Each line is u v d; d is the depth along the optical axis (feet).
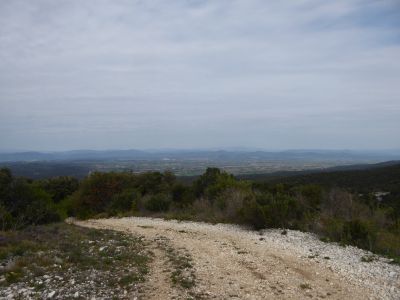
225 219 67.26
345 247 43.86
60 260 34.40
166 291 28.73
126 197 95.45
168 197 93.25
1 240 40.32
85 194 104.83
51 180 128.57
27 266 32.30
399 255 40.42
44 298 25.62
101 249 40.96
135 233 56.90
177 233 56.24
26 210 62.69
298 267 36.19
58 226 57.41
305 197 68.18
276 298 28.07
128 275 31.73
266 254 41.27
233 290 29.55
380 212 58.80
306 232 53.47
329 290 29.99
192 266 35.88
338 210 61.11
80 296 26.25
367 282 31.73
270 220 57.62
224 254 41.32
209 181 92.63
